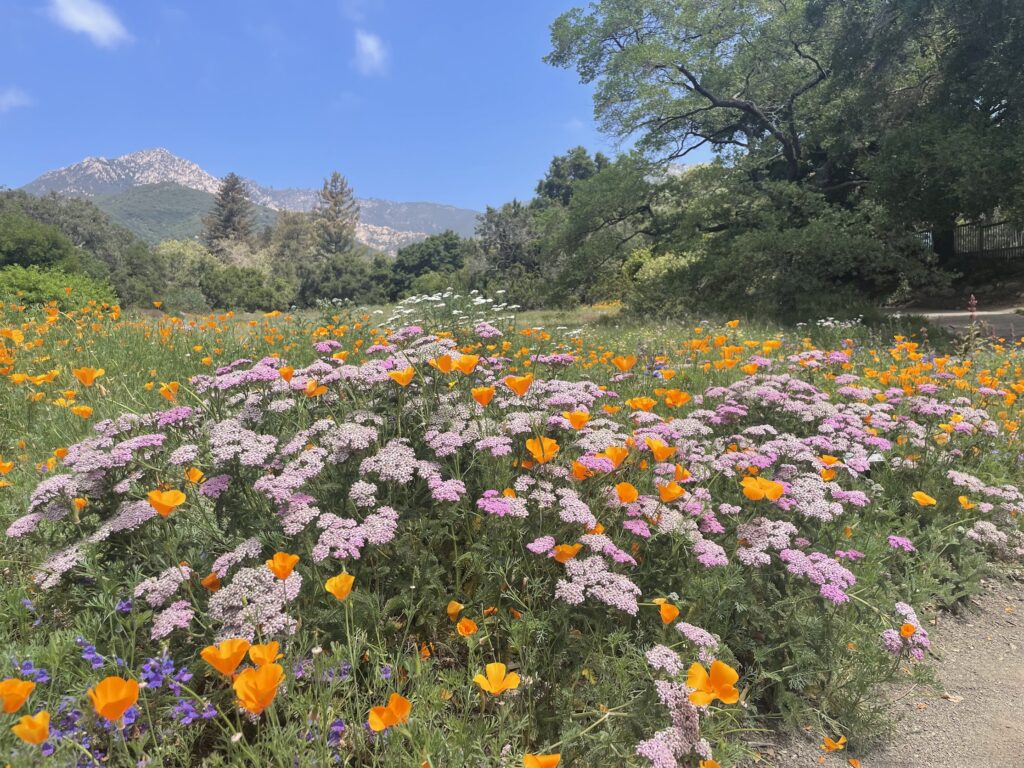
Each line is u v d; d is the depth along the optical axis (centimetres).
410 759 158
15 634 206
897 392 474
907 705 251
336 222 11219
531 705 189
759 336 1120
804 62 2325
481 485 262
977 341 760
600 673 201
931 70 2075
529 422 278
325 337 610
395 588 221
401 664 199
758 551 239
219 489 224
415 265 7650
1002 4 1731
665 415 461
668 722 177
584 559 228
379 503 239
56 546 228
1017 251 2234
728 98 2366
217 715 181
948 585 323
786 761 217
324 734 155
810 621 234
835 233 1795
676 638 217
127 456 226
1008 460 450
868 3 1953
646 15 2370
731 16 2225
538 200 7181
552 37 2473
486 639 213
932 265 2047
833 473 318
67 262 3675
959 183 1667
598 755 173
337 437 249
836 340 1098
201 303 5150
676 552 240
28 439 377
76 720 156
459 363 272
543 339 681
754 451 331
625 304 2253
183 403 404
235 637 168
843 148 2222
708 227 2334
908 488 382
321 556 191
